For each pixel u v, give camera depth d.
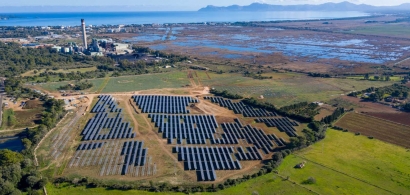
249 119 161.38
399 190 101.19
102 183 100.38
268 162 115.94
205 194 96.94
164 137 137.62
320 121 154.88
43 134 134.38
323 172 110.94
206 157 120.06
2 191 90.06
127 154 120.88
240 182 103.50
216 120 159.25
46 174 105.56
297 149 127.19
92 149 124.62
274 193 98.00
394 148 130.38
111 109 169.38
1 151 107.56
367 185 103.69
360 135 142.62
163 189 98.62
